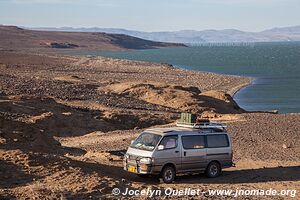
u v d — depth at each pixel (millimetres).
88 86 60469
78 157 19375
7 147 17094
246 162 20578
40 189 12758
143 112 43719
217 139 16797
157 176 15992
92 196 12648
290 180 16734
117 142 26812
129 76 99625
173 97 53125
